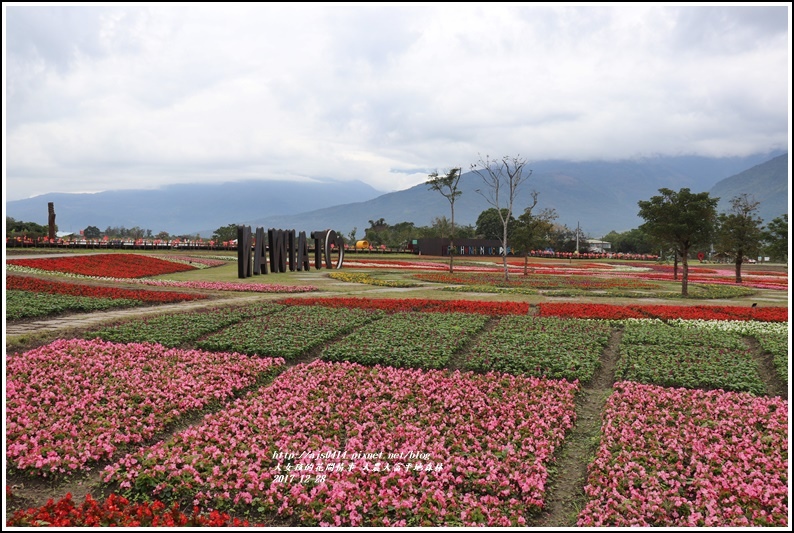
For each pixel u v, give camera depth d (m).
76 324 17.16
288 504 7.68
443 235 114.75
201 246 66.94
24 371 12.09
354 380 12.69
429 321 19.42
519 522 7.30
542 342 16.23
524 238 46.22
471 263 68.38
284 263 43.41
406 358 14.35
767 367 14.44
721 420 10.42
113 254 41.19
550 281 40.28
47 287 22.86
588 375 13.31
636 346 16.06
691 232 30.89
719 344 16.36
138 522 6.92
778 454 8.99
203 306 21.89
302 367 13.66
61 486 8.19
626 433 9.73
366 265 57.03
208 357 14.16
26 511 7.16
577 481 8.67
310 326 17.91
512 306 23.58
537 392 12.12
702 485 8.05
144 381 12.05
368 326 18.31
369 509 7.54
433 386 12.34
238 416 10.49
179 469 8.31
